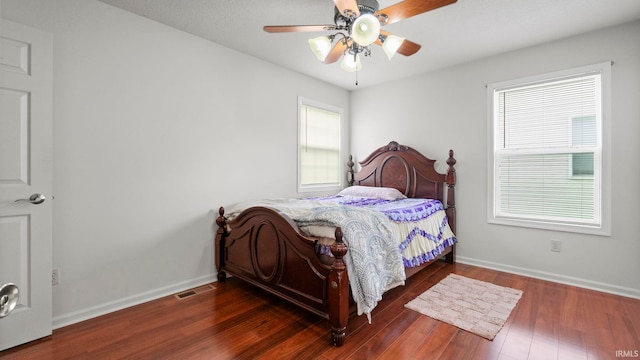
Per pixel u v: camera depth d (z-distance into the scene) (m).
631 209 2.62
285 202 3.02
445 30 2.74
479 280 3.01
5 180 1.83
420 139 3.97
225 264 2.95
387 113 4.31
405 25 2.64
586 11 2.43
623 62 2.64
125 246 2.45
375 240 2.12
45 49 1.97
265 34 2.85
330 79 4.18
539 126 3.15
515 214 3.30
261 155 3.47
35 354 1.79
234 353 1.80
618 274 2.68
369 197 3.84
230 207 3.17
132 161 2.48
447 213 3.64
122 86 2.42
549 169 3.09
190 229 2.86
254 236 2.58
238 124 3.24
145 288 2.56
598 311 2.32
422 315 2.28
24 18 1.98
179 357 1.76
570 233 2.91
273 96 3.60
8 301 0.80
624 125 2.64
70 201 2.18
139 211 2.53
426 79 3.91
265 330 2.06
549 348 1.84
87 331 2.05
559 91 3.03
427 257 2.89
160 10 2.42
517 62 3.20
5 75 1.82
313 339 1.95
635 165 2.60
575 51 2.87
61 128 2.13
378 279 2.00
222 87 3.09
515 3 2.31
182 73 2.78
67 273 2.17
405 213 2.69
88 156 2.25
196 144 2.89
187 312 2.34
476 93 3.49
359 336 1.99
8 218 1.85
